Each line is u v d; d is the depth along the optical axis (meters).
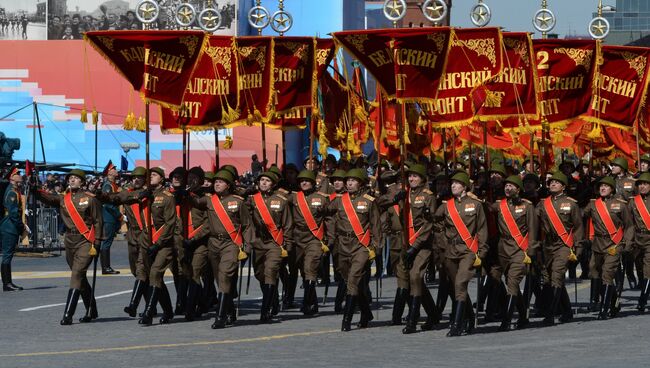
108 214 73.50
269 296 49.31
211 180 51.84
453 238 44.69
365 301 47.00
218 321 47.06
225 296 47.31
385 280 68.75
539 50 55.50
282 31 57.84
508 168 59.09
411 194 46.31
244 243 47.78
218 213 47.69
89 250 48.97
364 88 70.00
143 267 49.84
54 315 52.31
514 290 45.88
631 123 56.66
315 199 51.78
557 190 48.19
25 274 75.31
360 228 46.28
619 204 49.94
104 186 72.00
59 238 101.31
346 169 60.44
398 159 68.38
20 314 52.81
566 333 44.47
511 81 52.97
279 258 49.44
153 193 49.31
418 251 45.69
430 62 48.22
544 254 48.50
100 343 42.56
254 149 147.25
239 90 55.78
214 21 56.09
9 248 64.31
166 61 50.75
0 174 85.88
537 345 40.69
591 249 51.34
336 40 48.81
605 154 76.25
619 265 51.09
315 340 42.94
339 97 67.81
